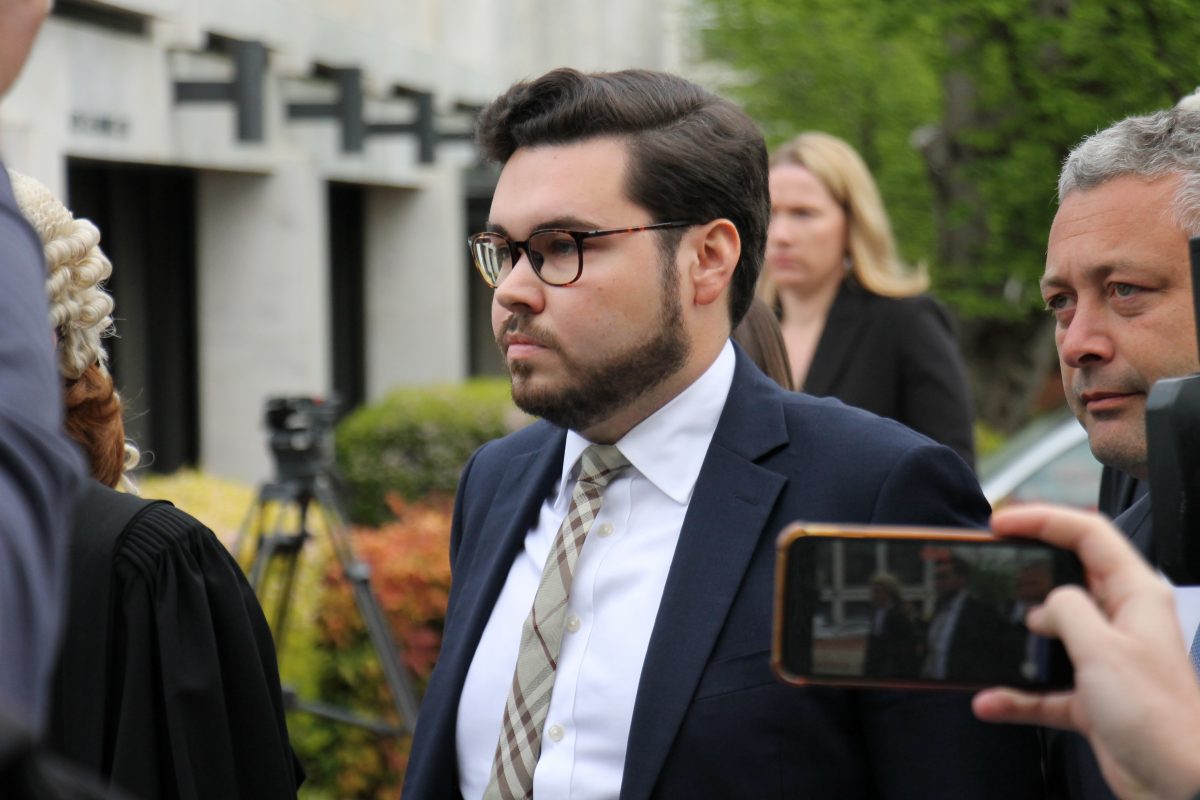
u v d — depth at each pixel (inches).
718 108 79.9
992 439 340.2
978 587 46.9
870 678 47.0
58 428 43.7
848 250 170.6
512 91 78.7
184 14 331.6
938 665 46.8
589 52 655.1
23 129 267.7
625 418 78.8
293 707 188.1
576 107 76.4
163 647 83.5
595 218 75.1
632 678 74.4
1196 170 63.7
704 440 79.0
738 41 441.1
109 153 302.5
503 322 76.9
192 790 82.4
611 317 75.4
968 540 47.1
